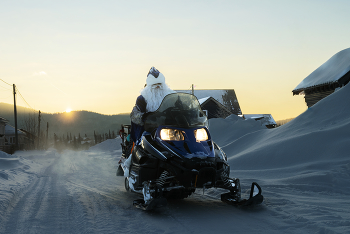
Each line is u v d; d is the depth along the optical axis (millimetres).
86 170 12852
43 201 5750
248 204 4551
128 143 7004
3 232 3738
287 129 14062
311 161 9719
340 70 22734
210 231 3535
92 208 4961
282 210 4395
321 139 10750
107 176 10102
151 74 6141
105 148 42531
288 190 6449
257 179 8086
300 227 3539
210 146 4723
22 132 58375
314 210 4297
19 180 8969
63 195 6414
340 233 3104
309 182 7203
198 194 5977
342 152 9531
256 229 3553
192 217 4188
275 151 11172
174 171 4422
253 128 19703
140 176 4816
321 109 14531
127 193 6441
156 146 4750
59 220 4277
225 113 42344
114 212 4633
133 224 3930
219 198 5508
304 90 25938
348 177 7344
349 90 14609
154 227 3758
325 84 22969
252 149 12953
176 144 4586
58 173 11922
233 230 3545
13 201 5723
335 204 4926
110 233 3566
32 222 4176
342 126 11125
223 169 4590
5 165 13180
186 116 4980
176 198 5094
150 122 5121
